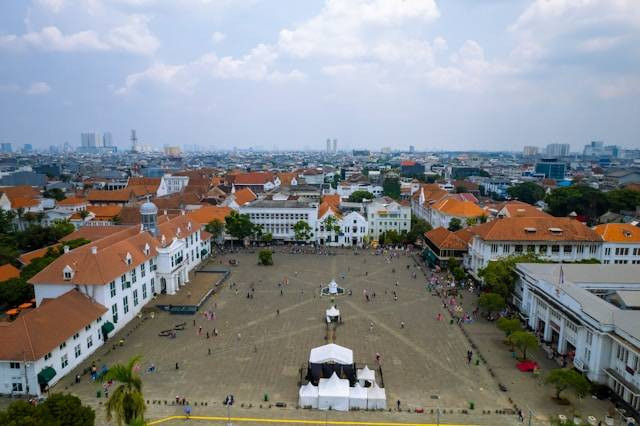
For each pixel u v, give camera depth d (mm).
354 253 161875
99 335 83750
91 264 87562
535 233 119312
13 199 199875
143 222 119688
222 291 116625
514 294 104625
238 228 164000
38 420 45781
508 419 60781
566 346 79312
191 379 71062
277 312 101062
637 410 60719
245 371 73938
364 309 103250
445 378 72062
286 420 60125
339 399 62812
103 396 65438
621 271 89625
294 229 171375
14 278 96438
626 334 63562
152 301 106062
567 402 64875
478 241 122938
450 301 108625
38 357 65062
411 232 173250
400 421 60219
